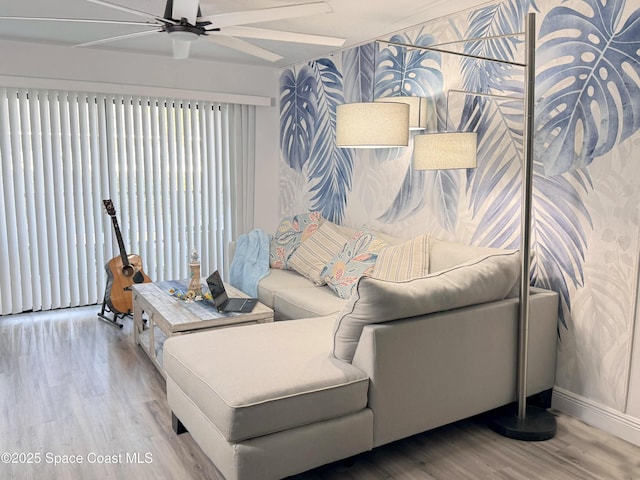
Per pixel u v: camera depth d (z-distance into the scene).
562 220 3.00
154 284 4.15
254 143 5.81
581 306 2.95
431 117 3.88
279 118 5.89
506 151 3.30
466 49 3.54
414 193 4.07
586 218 2.88
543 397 3.10
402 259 3.57
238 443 2.07
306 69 5.35
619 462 2.54
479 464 2.51
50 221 4.87
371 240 3.96
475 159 3.25
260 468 2.10
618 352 2.79
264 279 4.35
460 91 3.08
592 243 2.86
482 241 3.52
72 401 3.08
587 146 2.85
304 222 4.86
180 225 5.48
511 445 2.69
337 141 3.21
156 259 5.39
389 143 3.04
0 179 4.66
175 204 5.43
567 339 3.04
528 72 2.62
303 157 5.51
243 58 5.30
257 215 5.94
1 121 4.60
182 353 2.55
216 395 2.13
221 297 3.51
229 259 5.06
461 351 2.63
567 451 2.63
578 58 2.86
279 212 6.04
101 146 5.01
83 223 5.03
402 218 4.22
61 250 4.94
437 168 3.15
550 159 3.04
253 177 5.85
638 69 2.60
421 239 3.59
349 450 2.32
